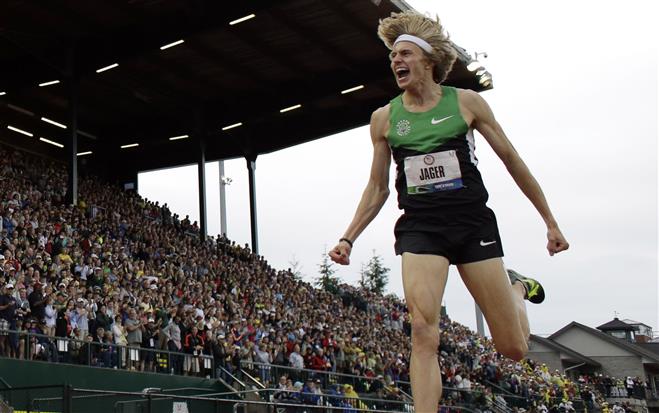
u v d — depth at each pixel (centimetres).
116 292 2100
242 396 2047
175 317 2161
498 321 422
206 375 2141
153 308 2147
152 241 2909
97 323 1900
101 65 2875
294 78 3388
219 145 3953
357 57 3206
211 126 3619
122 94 3475
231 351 2219
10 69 3002
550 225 445
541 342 6675
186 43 2973
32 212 2366
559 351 6606
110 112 3703
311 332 2759
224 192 4222
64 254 2173
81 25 2816
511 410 3269
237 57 3144
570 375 6650
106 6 2691
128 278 2292
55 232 2334
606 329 8588
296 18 2823
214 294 2700
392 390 2672
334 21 2855
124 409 1537
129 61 3102
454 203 415
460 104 424
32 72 2962
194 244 3334
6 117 3675
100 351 1853
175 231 3344
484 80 3031
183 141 3997
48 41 2895
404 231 423
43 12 2705
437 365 400
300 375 2369
